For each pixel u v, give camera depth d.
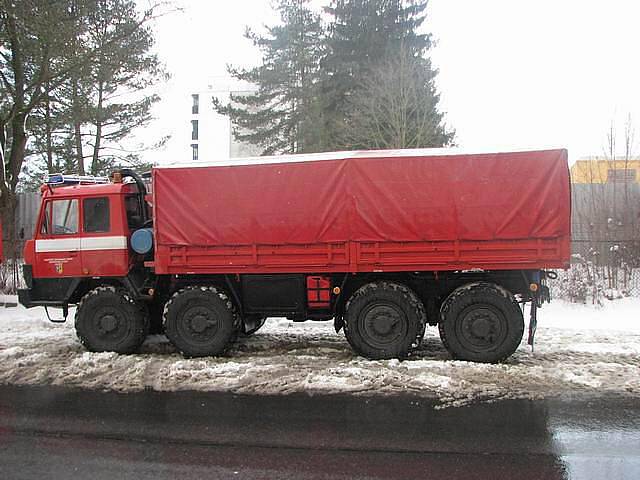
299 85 30.22
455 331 7.50
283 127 30.73
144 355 8.24
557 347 8.30
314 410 5.71
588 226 13.50
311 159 7.73
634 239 13.01
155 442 4.92
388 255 7.60
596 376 6.72
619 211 13.37
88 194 8.41
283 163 7.78
